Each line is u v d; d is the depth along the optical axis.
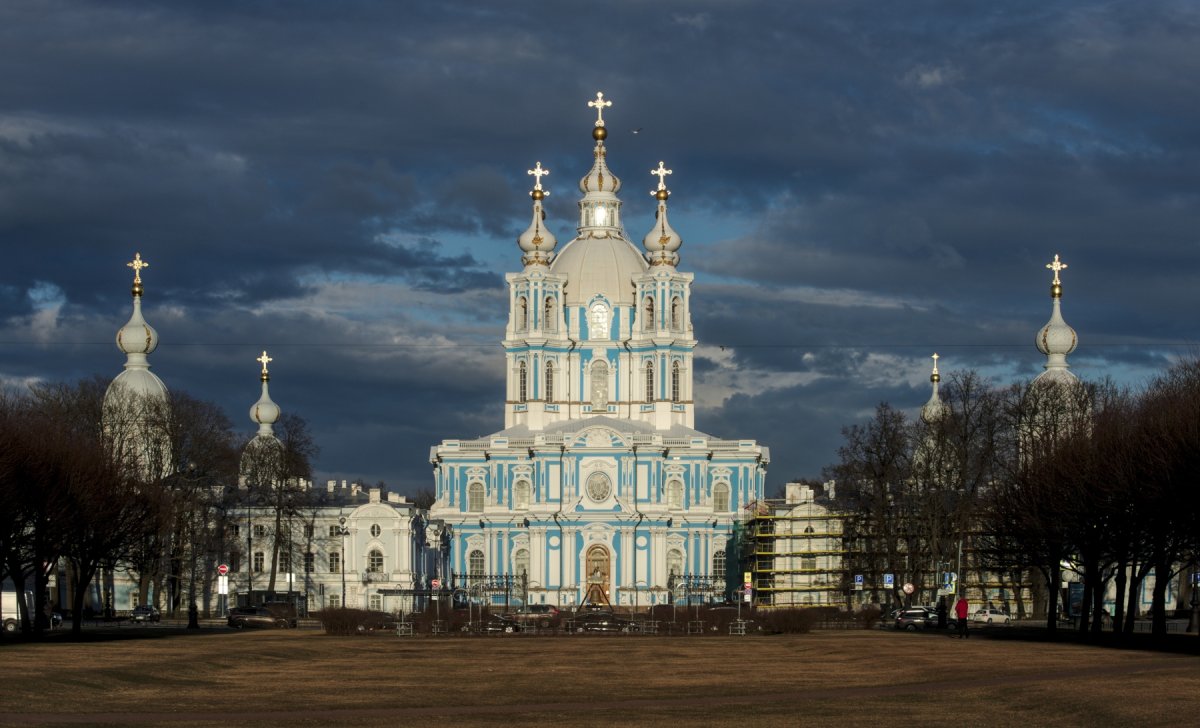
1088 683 93.25
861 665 118.81
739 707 89.81
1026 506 157.50
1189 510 134.25
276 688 101.75
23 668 104.44
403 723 83.25
